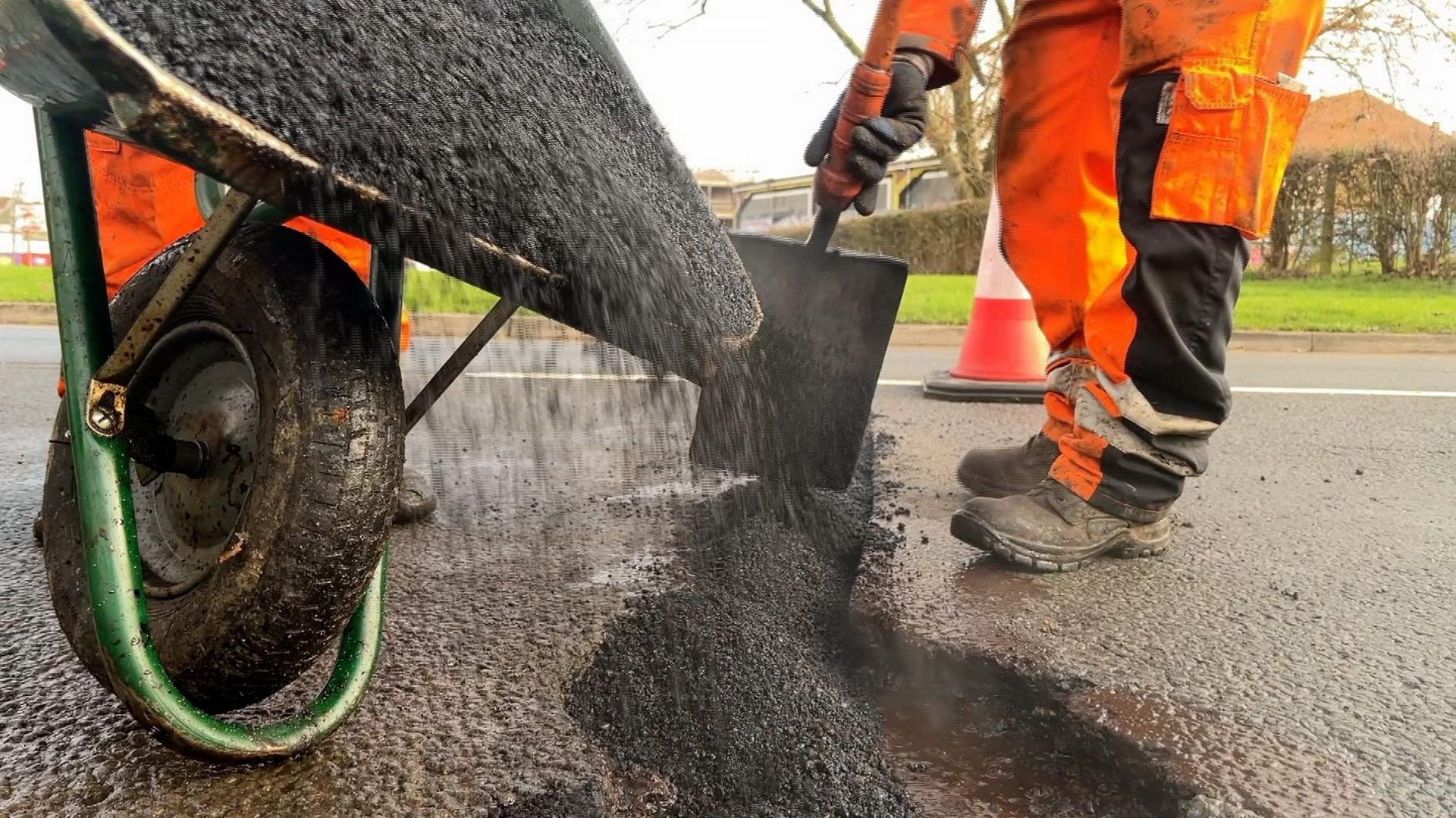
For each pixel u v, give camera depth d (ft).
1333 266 46.26
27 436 11.12
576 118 4.09
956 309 31.68
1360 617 5.98
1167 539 7.01
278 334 3.64
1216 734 4.56
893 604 6.07
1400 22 39.34
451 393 12.02
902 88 6.42
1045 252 7.07
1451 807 4.00
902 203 77.77
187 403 4.20
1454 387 16.99
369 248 7.78
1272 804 4.03
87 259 3.45
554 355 5.33
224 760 3.77
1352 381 18.13
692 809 4.11
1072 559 6.67
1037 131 6.77
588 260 3.69
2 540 7.12
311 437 3.53
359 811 3.82
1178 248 5.65
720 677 5.12
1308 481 9.68
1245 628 5.79
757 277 6.63
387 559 4.42
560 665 5.13
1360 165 44.50
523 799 3.94
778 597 6.39
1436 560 7.11
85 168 3.43
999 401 14.35
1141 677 5.12
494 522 7.82
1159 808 4.32
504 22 3.97
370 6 3.17
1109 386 6.27
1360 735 4.55
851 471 6.88
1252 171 5.49
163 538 4.35
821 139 6.48
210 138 2.55
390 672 4.99
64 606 4.19
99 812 3.77
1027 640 5.55
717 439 6.26
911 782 4.65
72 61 2.42
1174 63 5.50
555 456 9.83
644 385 5.88
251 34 2.68
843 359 6.70
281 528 3.53
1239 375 19.30
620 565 6.72
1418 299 36.47
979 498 6.95
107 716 4.53
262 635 3.60
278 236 3.92
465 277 3.37
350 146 2.87
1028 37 6.68
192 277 3.43
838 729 4.90
